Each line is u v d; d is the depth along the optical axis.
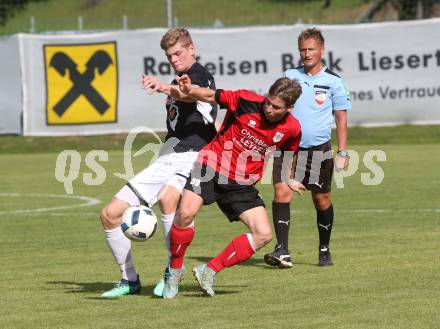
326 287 21.03
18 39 63.12
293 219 33.94
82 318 18.28
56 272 24.08
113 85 62.91
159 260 25.89
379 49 62.31
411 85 62.41
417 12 71.50
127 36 62.66
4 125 63.91
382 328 16.72
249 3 112.69
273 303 19.31
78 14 112.06
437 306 18.52
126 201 20.44
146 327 17.28
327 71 25.11
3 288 21.86
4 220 34.91
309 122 24.69
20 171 54.06
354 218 33.12
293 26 62.66
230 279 22.58
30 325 17.77
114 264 25.25
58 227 32.91
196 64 20.50
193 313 18.48
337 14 107.88
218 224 33.00
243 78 62.94
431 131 65.50
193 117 20.64
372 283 21.31
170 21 69.75
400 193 40.03
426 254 25.20
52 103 63.25
